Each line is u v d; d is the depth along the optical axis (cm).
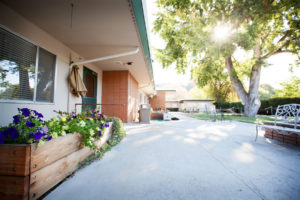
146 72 733
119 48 431
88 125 235
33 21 293
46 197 142
